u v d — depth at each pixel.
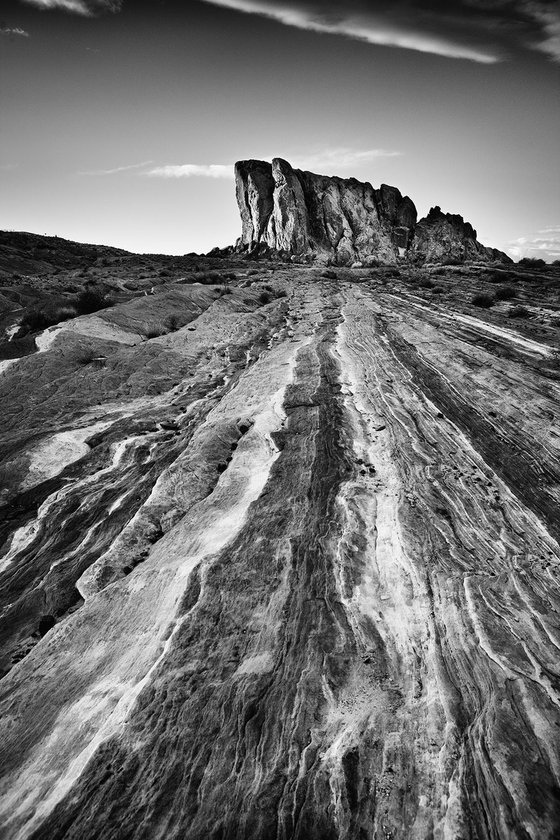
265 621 7.83
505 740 5.61
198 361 23.72
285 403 17.19
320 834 4.94
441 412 15.57
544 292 38.62
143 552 10.48
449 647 7.02
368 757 5.61
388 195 125.00
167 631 7.78
